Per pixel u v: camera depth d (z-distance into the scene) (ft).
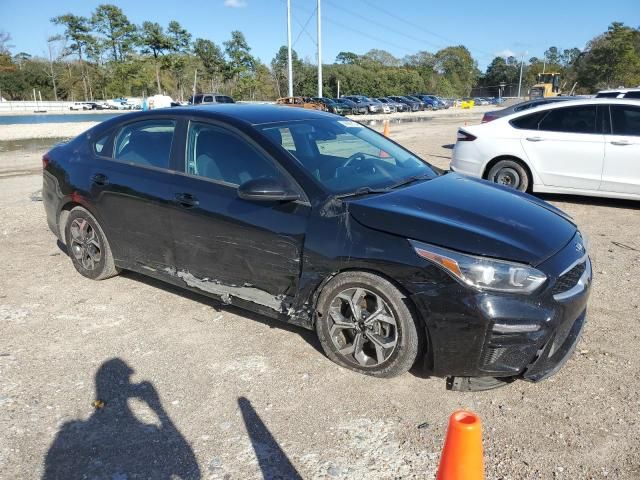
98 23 292.81
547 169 25.55
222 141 12.91
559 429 9.38
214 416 9.84
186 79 262.88
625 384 10.68
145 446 9.06
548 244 10.40
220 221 12.33
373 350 11.08
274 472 8.45
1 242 20.17
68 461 8.70
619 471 8.39
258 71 285.64
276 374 11.17
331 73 297.53
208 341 12.59
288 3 150.51
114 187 14.48
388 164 13.74
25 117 165.58
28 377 11.10
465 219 10.66
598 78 298.35
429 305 9.88
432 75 379.96
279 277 11.74
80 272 16.44
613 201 26.99
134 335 12.88
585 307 11.35
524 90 431.43
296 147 12.55
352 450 8.93
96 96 293.84
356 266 10.57
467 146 27.53
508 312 9.51
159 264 14.14
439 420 9.65
